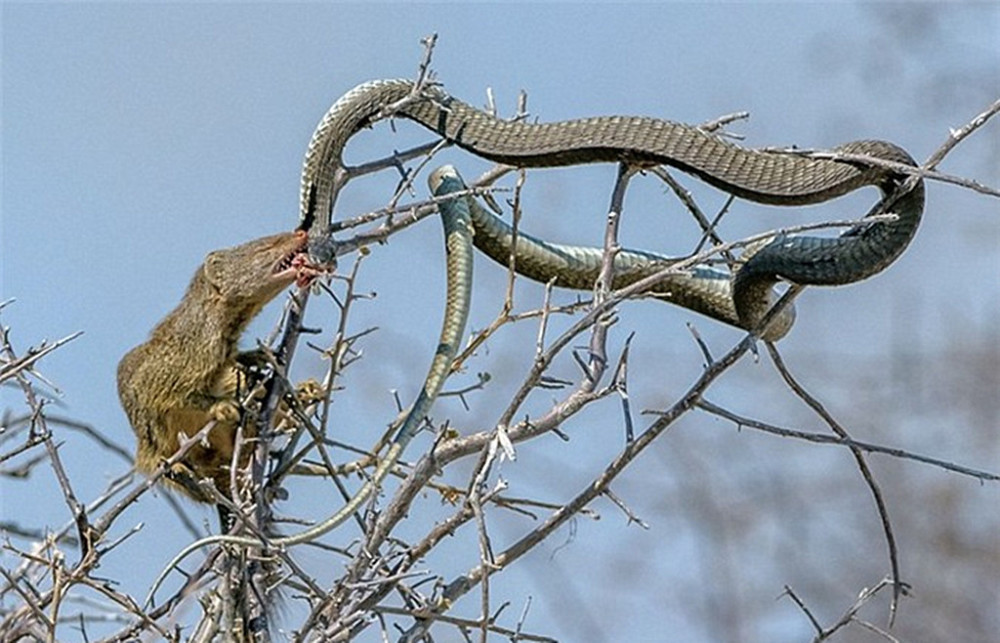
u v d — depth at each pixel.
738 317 14.48
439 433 13.20
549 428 13.29
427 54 14.19
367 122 14.39
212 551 13.81
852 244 13.73
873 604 23.53
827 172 13.62
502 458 12.98
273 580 13.77
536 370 12.87
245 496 13.64
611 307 13.24
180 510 15.18
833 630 13.66
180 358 15.37
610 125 13.93
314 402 14.33
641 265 15.01
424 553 13.23
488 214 14.90
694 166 13.75
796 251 13.88
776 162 13.75
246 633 13.38
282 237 15.34
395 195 14.04
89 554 13.09
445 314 14.12
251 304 15.23
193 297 15.43
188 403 15.29
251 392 14.01
